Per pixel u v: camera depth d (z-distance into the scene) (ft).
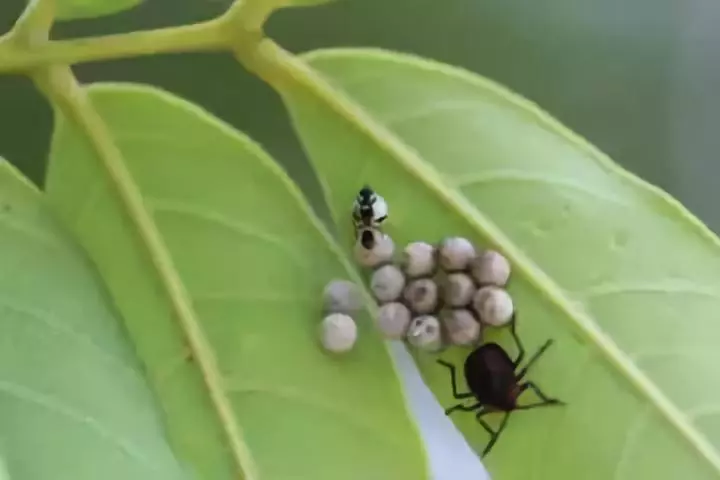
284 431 0.46
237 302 0.46
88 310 0.45
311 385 0.46
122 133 0.46
